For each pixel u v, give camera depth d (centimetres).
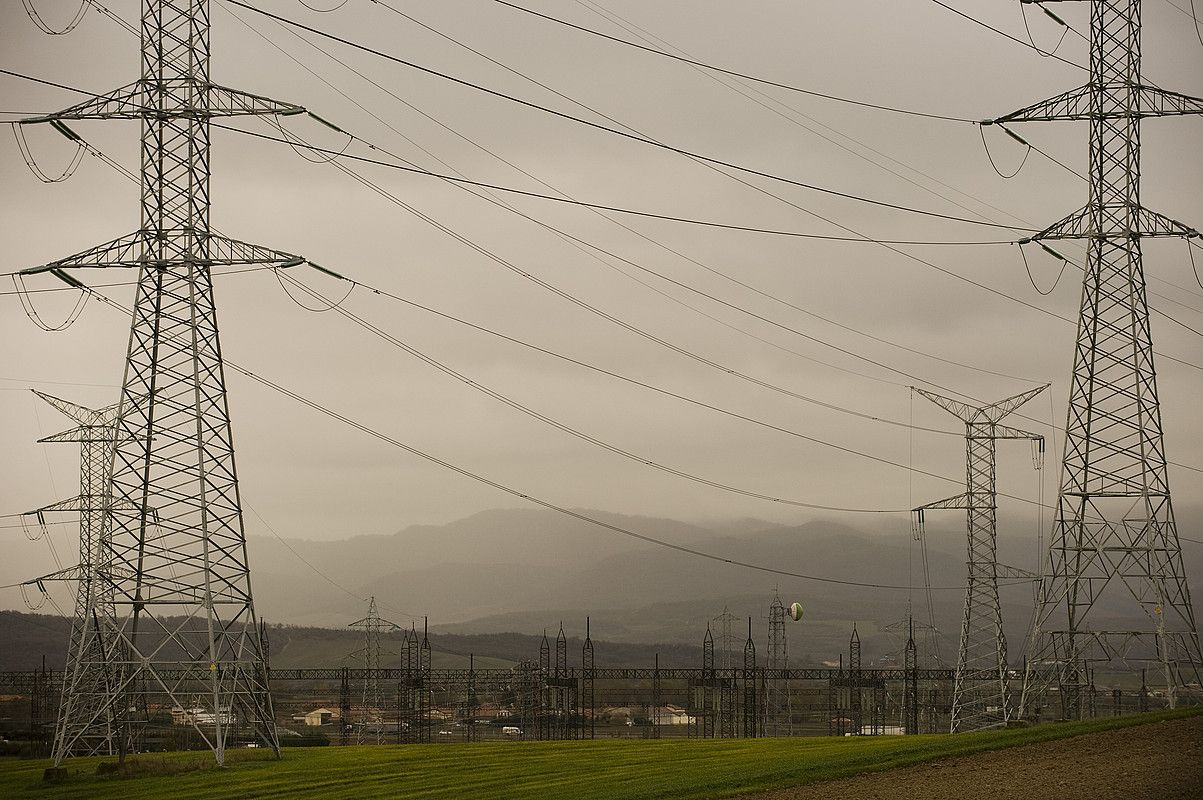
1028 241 7494
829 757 5056
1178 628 6881
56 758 6134
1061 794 3659
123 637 5900
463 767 5762
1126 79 7338
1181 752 4191
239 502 6038
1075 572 7212
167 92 6175
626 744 6806
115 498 7406
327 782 5297
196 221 6181
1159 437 7119
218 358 6116
